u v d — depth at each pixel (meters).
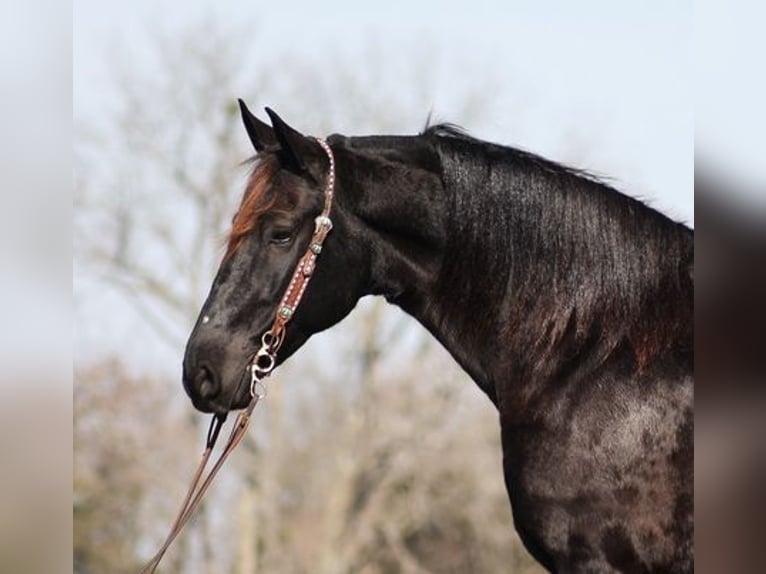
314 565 45.75
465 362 10.52
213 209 46.06
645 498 9.73
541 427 10.05
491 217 10.36
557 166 10.43
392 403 45.72
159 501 45.38
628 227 10.14
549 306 10.16
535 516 9.99
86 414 44.69
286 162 10.45
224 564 47.69
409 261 10.61
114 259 45.44
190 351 10.26
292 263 10.33
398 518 46.38
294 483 46.75
